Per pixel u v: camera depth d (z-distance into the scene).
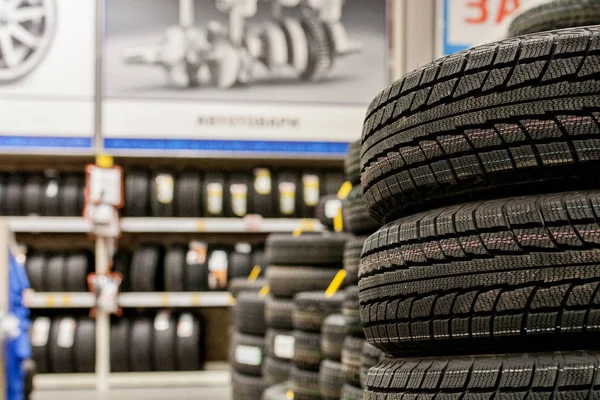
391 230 1.40
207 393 6.08
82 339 6.24
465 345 1.25
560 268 1.16
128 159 6.68
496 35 2.99
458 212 1.27
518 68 1.22
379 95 1.47
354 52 6.20
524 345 1.19
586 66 1.18
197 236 7.00
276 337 3.11
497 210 1.22
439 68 1.31
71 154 6.25
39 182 6.19
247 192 6.40
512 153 1.22
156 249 6.46
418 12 2.99
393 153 1.39
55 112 5.99
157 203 6.24
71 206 6.16
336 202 3.34
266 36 6.18
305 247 3.03
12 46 5.98
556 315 1.16
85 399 5.81
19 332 4.25
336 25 6.19
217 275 6.31
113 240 6.55
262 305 3.66
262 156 6.25
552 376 1.14
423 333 1.30
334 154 6.17
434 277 1.27
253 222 6.26
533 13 1.84
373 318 1.43
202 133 6.11
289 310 3.06
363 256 1.52
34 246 6.86
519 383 1.16
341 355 2.37
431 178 1.32
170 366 6.36
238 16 6.17
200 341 6.56
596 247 1.15
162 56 6.11
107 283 6.05
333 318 2.48
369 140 1.49
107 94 6.05
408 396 1.29
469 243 1.23
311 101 6.17
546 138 1.19
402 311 1.34
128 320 6.43
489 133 1.23
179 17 6.14
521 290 1.18
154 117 6.07
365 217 2.13
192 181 6.31
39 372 6.21
